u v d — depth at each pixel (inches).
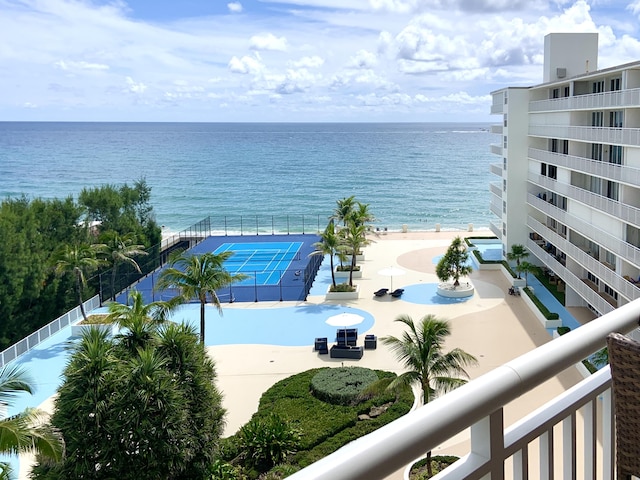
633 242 1143.0
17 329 1557.6
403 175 6053.2
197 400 770.8
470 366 1149.7
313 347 1293.1
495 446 98.3
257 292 1739.7
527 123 1788.9
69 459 687.1
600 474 219.3
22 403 1095.6
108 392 703.1
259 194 5012.3
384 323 1433.3
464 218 3782.0
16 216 1696.6
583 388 121.8
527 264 1637.6
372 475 78.1
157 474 697.0
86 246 1562.5
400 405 959.0
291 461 823.1
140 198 2362.2
